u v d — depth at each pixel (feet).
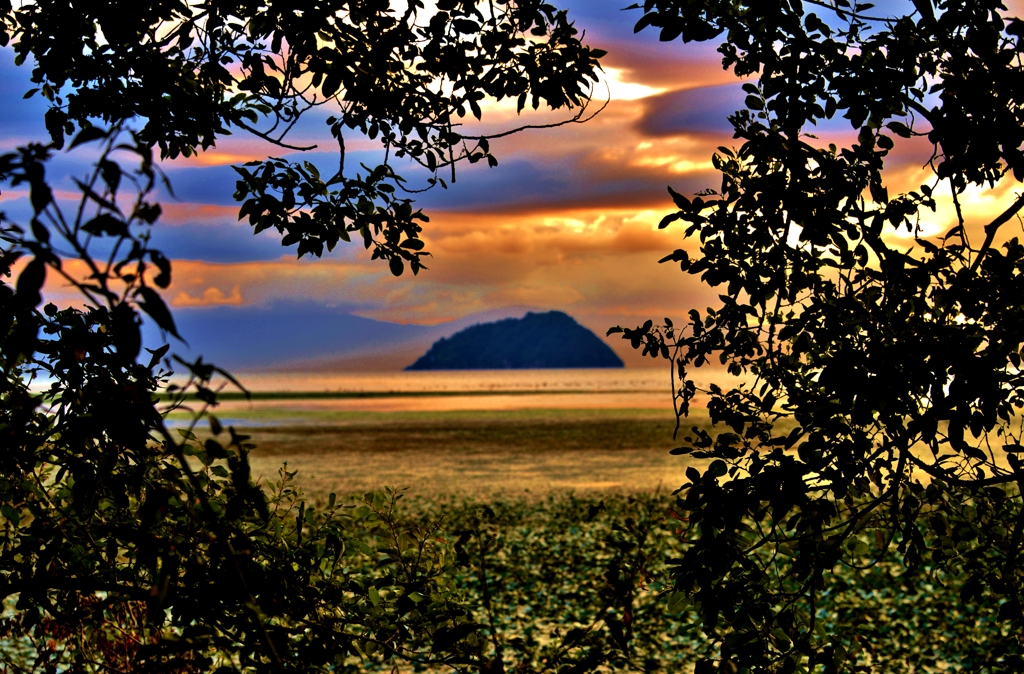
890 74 8.87
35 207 5.21
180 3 10.69
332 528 10.88
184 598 9.00
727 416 10.18
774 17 8.89
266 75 11.23
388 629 11.00
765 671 9.75
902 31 9.10
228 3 10.25
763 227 9.66
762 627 9.71
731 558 9.30
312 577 10.64
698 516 9.43
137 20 10.42
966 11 8.79
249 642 9.16
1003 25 8.68
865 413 8.80
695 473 9.66
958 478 9.11
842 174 9.21
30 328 7.28
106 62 10.97
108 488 9.12
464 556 11.43
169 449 6.83
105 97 10.96
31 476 10.47
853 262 9.26
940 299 9.12
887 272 8.88
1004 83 8.65
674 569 9.58
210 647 9.80
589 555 38.29
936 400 8.72
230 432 6.78
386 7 10.80
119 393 7.01
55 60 10.69
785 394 10.22
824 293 9.66
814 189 9.21
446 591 11.60
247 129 11.17
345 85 11.11
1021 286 8.72
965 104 8.83
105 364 8.40
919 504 10.18
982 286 8.81
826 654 9.73
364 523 11.87
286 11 10.03
